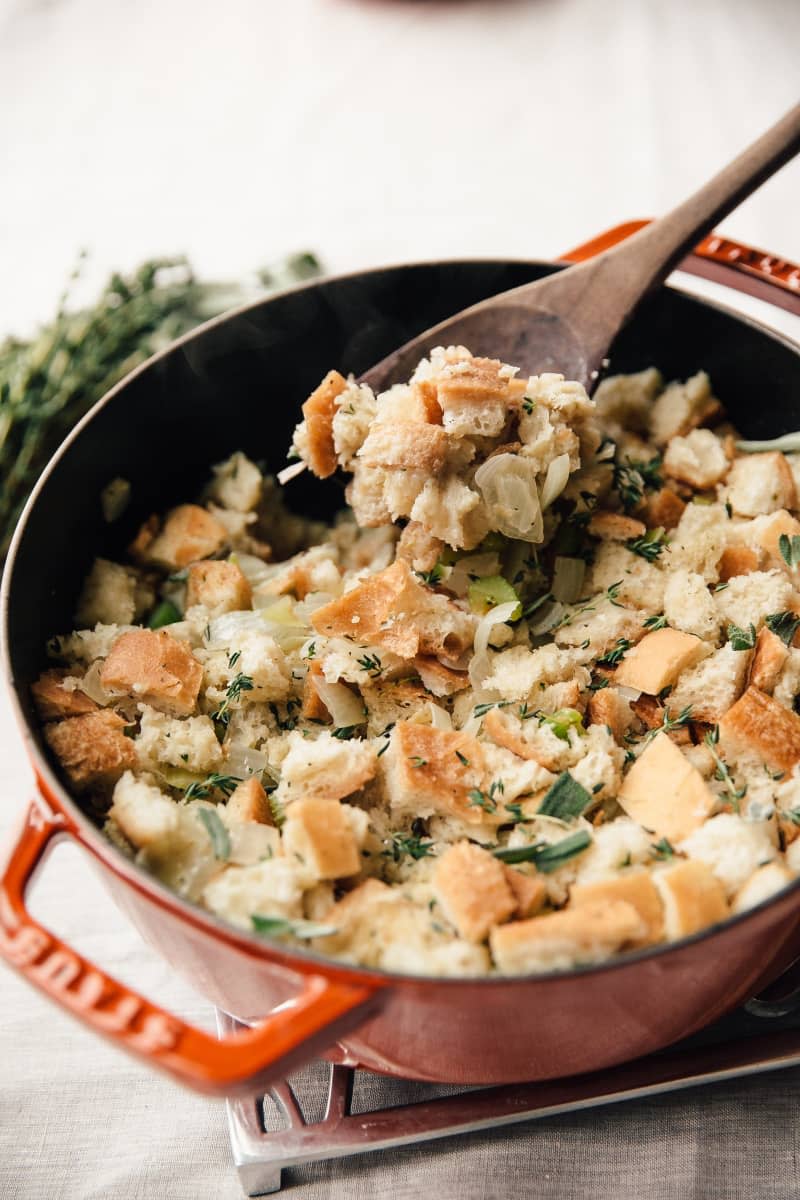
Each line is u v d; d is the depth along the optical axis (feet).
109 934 1.86
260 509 2.03
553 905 1.52
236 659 1.75
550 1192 1.60
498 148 3.04
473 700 1.74
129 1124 1.69
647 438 2.03
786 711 1.65
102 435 1.84
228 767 1.71
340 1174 1.63
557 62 3.24
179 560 1.92
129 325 2.38
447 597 1.79
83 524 1.85
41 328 2.41
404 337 2.04
